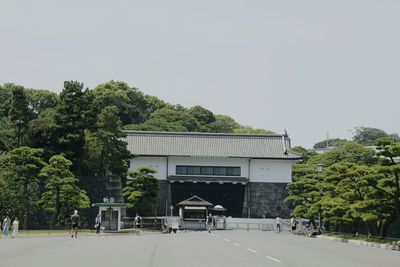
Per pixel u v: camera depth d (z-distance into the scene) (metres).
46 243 31.47
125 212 70.62
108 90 116.88
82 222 62.56
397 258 23.41
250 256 22.48
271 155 84.19
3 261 19.06
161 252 24.53
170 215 81.56
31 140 64.62
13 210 54.47
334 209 42.38
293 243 34.53
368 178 35.69
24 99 63.62
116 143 68.44
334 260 21.45
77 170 67.50
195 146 85.31
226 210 84.69
